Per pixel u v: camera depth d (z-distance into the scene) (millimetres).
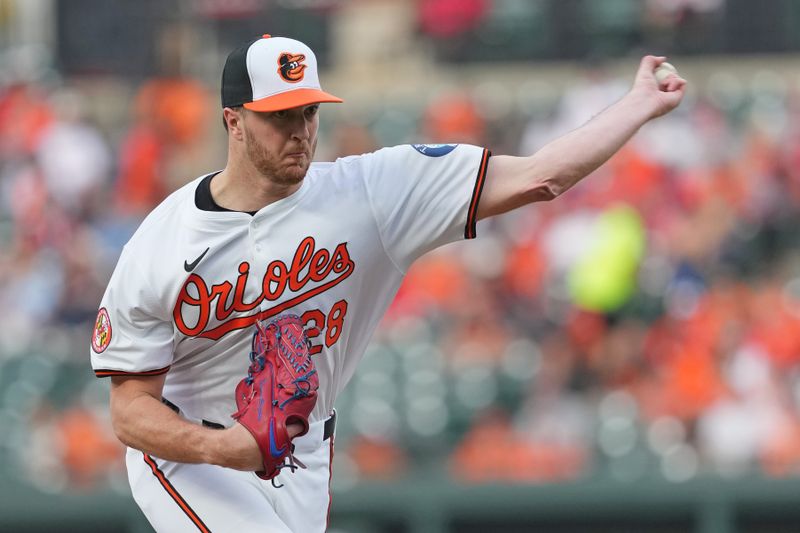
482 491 27828
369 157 12984
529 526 27781
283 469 13328
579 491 27703
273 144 12078
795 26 51312
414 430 33750
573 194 39781
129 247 12680
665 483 27516
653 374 33875
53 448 33062
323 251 12617
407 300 38062
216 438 12133
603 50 53031
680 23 51812
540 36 53906
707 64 51375
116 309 12633
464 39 54812
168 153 47375
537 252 37969
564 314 36625
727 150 43062
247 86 12070
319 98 11938
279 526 12891
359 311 13203
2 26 58094
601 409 32625
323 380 13250
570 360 34844
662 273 37125
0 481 31578
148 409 12570
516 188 12562
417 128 48781
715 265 38219
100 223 43125
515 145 46562
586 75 46938
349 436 32969
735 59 51438
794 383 31906
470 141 46750
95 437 33094
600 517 27703
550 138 44719
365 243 12750
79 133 45281
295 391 12117
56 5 55812
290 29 56438
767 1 51281
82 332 39281
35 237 42750
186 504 13086
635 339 34750
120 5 55594
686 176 40531
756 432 30688
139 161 45094
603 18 53125
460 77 54344
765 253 40031
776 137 43312
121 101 53156
